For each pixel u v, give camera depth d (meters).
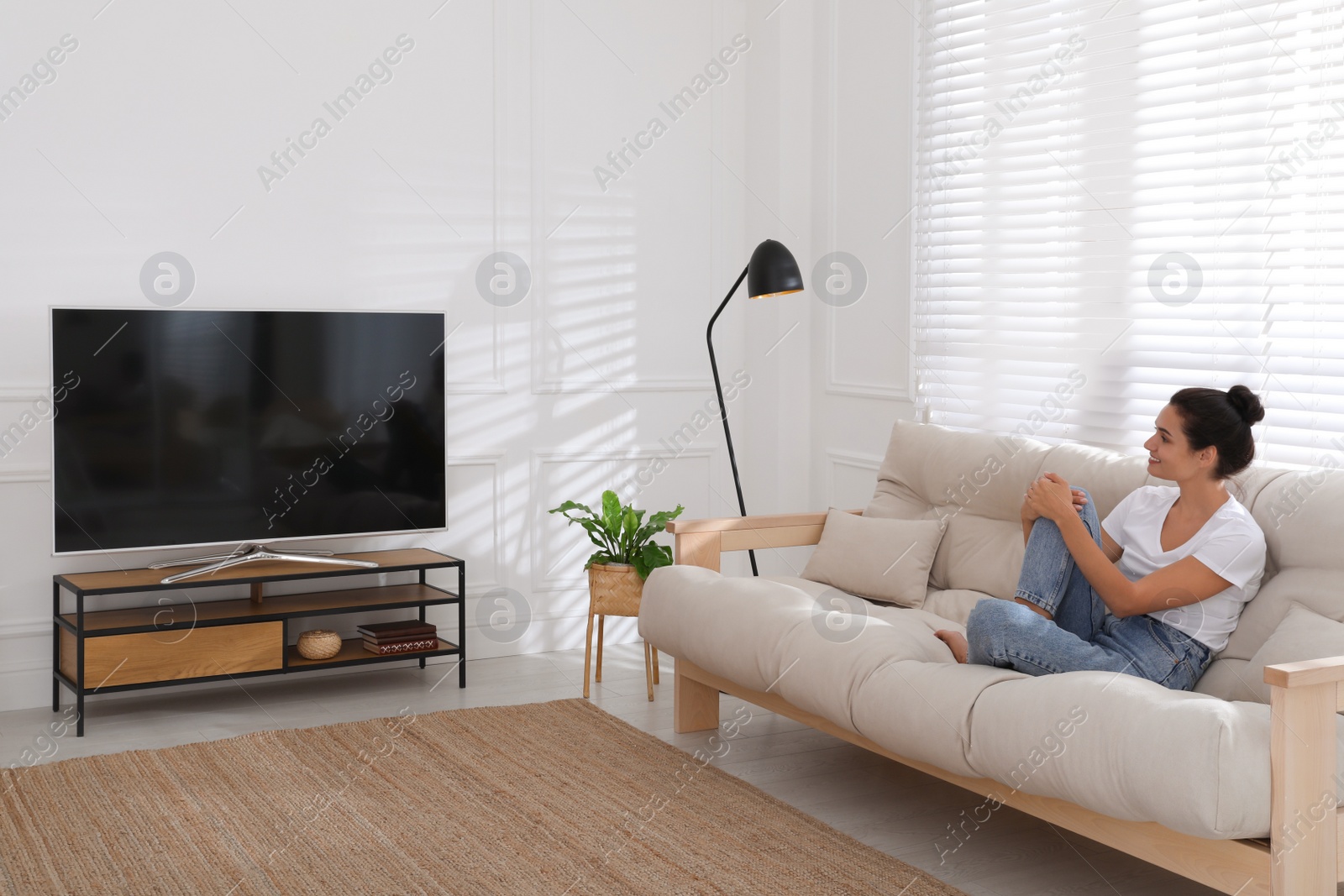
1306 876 1.89
